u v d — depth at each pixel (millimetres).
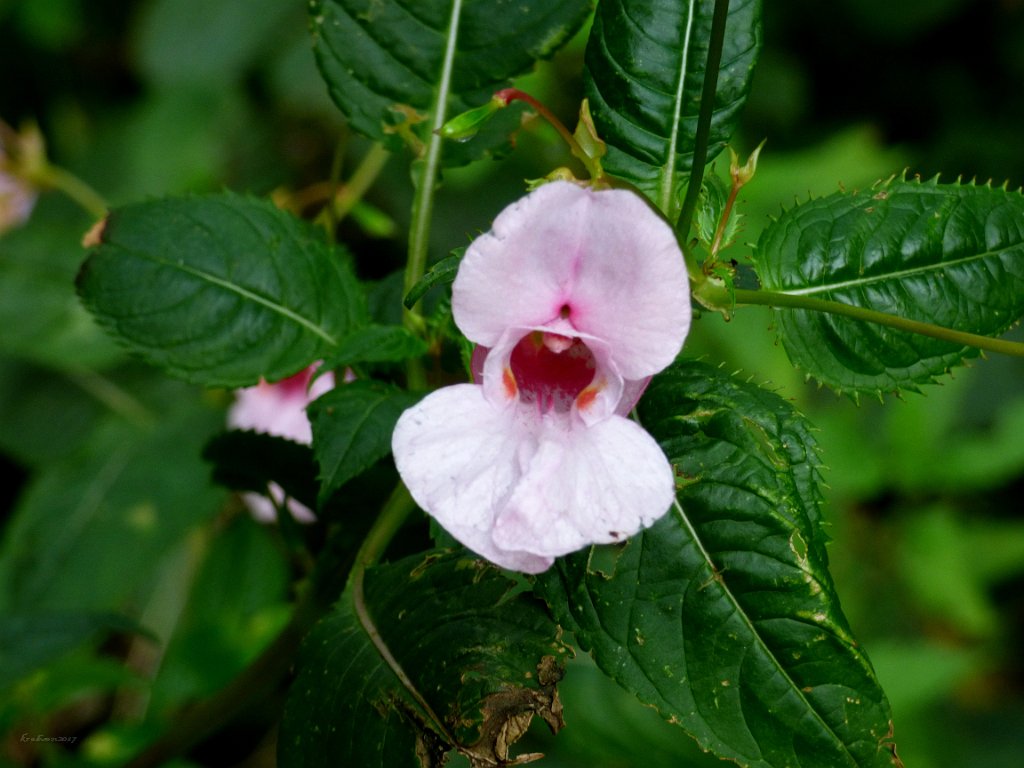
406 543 263
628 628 239
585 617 239
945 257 263
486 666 234
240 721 375
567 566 240
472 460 230
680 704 237
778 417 242
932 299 262
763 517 238
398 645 241
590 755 357
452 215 479
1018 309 264
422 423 230
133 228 277
